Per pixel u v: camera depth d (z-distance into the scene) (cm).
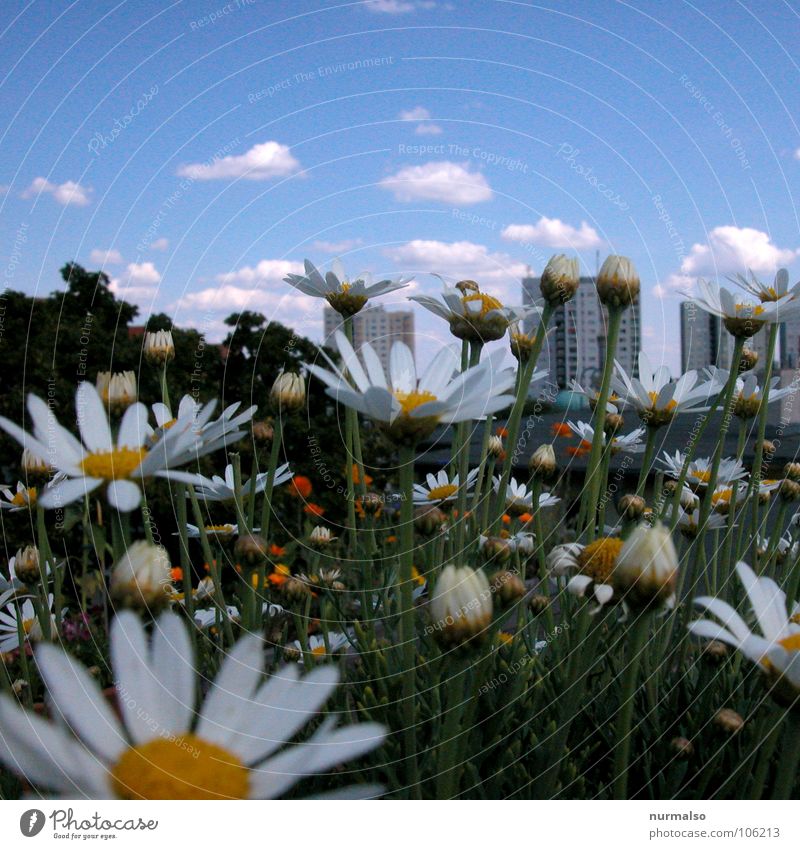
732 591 255
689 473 287
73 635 271
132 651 93
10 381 478
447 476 303
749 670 215
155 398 439
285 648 221
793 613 162
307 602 238
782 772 136
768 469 318
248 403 482
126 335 525
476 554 213
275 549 335
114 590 101
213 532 250
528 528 310
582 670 153
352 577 292
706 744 188
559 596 216
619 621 196
